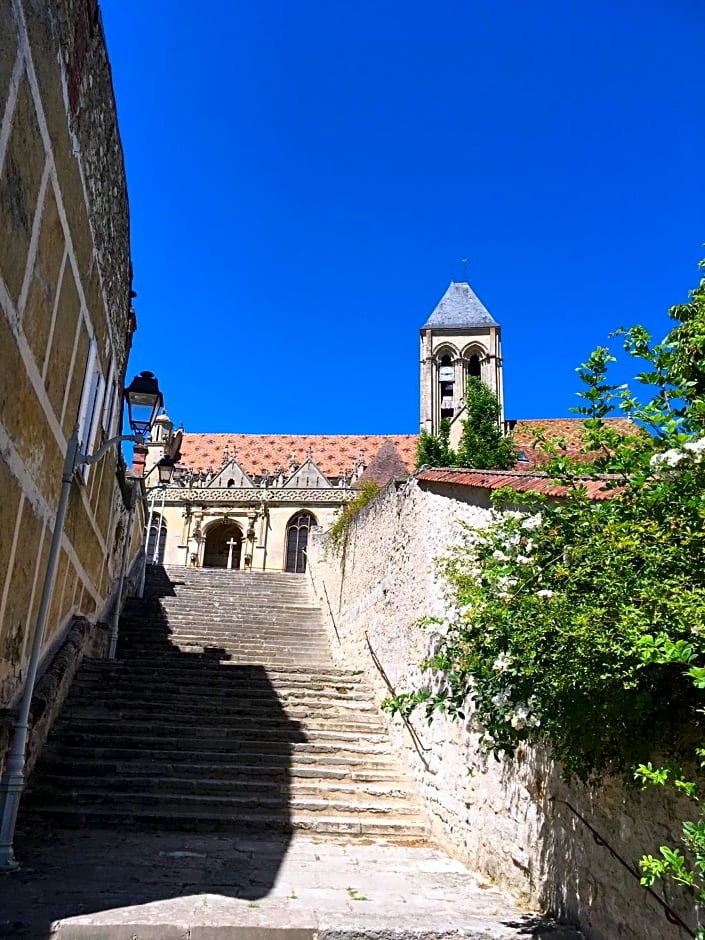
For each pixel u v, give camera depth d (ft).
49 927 16.35
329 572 68.85
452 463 88.22
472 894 22.26
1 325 19.36
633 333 14.66
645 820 15.31
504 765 23.72
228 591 77.25
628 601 13.17
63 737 35.55
